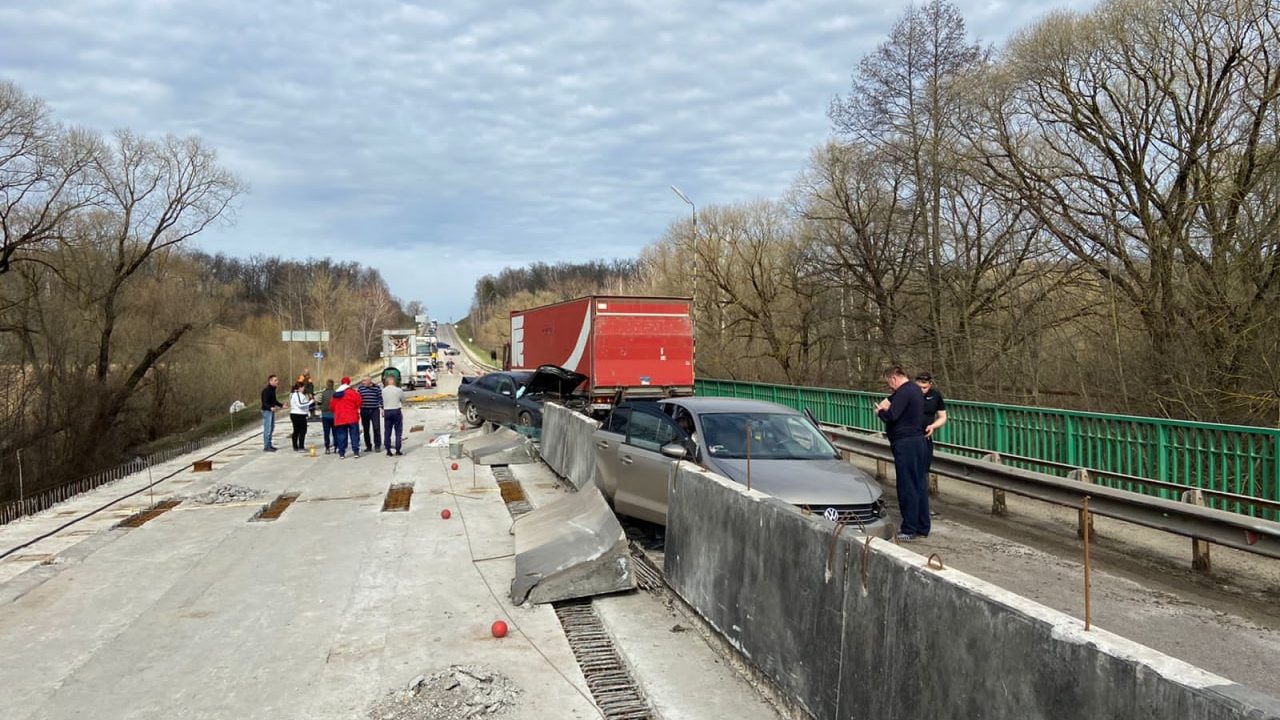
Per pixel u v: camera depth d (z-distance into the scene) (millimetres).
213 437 23219
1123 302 18047
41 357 25312
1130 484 9117
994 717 2938
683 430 8828
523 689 5047
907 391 8883
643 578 7473
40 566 8289
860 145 28297
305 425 18797
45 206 25906
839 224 31500
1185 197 17406
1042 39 20984
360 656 5664
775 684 4645
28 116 24609
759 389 20969
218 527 10164
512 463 15539
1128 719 2412
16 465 22688
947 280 25688
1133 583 7160
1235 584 7113
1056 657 2693
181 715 4750
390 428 17141
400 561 8312
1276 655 5348
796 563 4500
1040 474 9148
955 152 23938
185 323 31484
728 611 5402
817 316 36719
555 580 6801
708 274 42312
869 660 3730
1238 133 16688
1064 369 19406
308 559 8477
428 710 4699
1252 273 14961
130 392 29062
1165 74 18375
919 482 8914
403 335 50531
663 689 4922
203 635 6152
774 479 7703
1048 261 21859
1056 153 21594
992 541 8875
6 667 5543
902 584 3523
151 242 30812
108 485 13820
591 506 8141
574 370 20062
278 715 4727
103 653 5789
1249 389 14125
